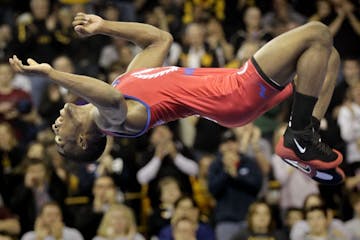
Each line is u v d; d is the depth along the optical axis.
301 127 12.34
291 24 30.27
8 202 22.42
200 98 12.56
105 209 21.88
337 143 24.33
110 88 12.02
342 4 30.84
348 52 30.62
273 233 21.09
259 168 22.45
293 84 12.86
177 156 23.02
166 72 12.77
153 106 12.52
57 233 20.81
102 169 22.70
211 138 25.50
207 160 23.66
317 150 12.41
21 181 22.28
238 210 22.25
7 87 25.66
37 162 22.05
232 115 12.52
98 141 13.16
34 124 25.38
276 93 12.37
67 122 13.07
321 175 12.77
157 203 22.78
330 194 23.16
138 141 23.67
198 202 22.95
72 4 30.75
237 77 12.48
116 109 12.10
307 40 12.07
